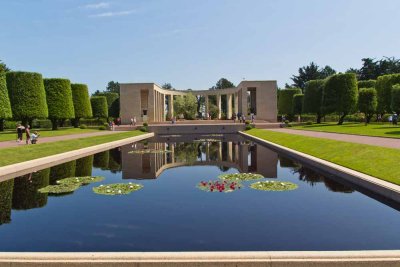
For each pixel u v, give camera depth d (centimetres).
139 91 5444
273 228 714
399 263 496
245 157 1936
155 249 610
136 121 5466
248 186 1137
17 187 1155
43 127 5284
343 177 1205
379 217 779
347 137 2205
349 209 846
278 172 1395
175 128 4656
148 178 1324
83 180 1262
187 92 6712
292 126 4428
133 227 734
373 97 3969
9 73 3644
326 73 9475
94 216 819
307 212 827
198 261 502
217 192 1056
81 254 521
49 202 958
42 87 3812
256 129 4275
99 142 2672
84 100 4897
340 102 4031
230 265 500
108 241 654
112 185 1151
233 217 796
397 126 3288
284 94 6269
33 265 506
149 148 2542
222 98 9294
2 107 3102
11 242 655
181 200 962
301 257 505
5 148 1898
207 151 2302
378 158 1257
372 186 994
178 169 1555
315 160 1502
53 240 664
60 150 2033
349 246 610
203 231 702
